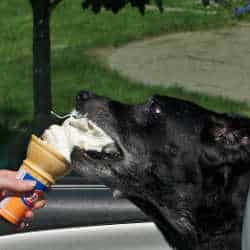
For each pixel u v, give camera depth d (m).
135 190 5.15
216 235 5.09
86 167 4.96
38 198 4.19
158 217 5.23
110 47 23.34
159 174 5.13
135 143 5.12
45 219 6.49
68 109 17.73
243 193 5.01
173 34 25.03
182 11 27.11
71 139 4.58
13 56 22.11
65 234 6.30
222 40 24.56
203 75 21.27
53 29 24.91
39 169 4.18
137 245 6.32
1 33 24.34
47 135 4.36
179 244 5.22
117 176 5.09
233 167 5.03
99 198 6.73
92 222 6.51
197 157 5.08
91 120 5.14
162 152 5.14
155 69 21.53
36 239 6.25
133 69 21.41
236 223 5.04
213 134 5.10
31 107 17.12
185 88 20.00
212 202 5.07
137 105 5.27
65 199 6.69
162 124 5.16
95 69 20.72
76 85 19.56
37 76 13.00
